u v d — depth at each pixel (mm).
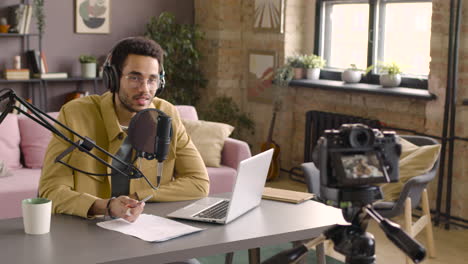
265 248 4102
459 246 4258
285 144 6316
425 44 5223
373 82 5637
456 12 4496
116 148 2354
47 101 6297
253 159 2172
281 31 6172
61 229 2004
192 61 6777
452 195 4734
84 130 2352
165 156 1787
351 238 1293
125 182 2396
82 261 1704
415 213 4930
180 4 6906
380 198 1332
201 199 2443
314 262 3797
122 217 2078
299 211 2309
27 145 4496
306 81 5949
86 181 2324
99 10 6418
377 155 1362
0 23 5844
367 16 5742
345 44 5996
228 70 6738
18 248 1808
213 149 4676
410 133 5098
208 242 1900
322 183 1349
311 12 6258
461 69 4605
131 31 6652
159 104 2580
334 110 5809
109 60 2291
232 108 6691
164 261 1802
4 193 3842
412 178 3582
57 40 6254
